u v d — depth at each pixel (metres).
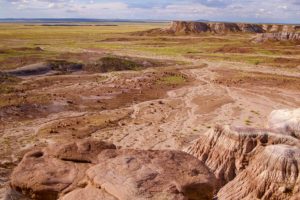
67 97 69.81
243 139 34.59
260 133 34.75
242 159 33.94
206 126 56.31
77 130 52.47
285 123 41.97
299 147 29.84
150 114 62.34
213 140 36.72
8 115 57.53
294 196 26.06
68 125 54.59
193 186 16.75
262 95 77.00
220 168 34.31
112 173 16.88
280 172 27.03
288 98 74.69
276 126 42.12
